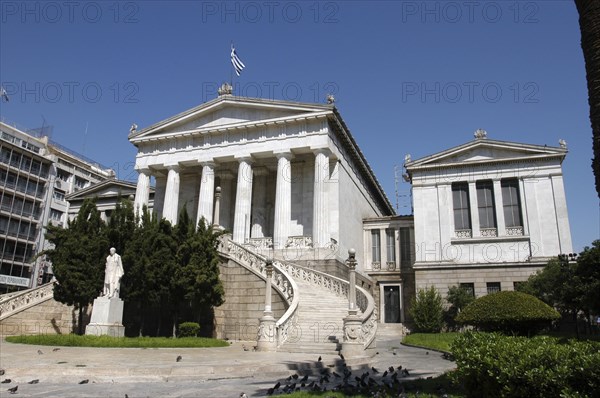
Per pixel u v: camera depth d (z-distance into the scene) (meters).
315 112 36.75
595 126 8.02
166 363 12.29
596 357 5.44
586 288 18.12
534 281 31.03
